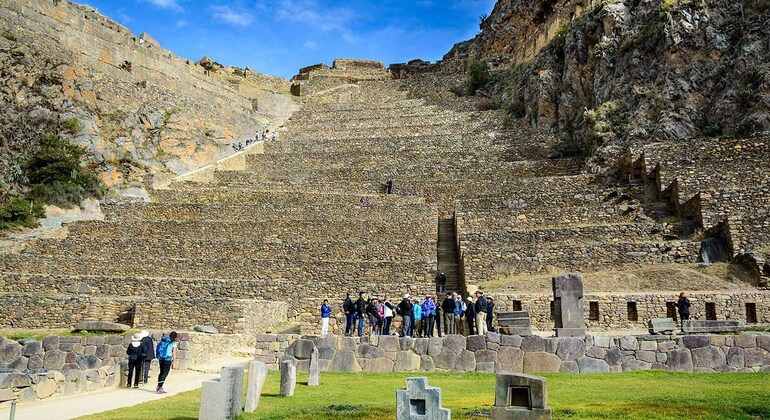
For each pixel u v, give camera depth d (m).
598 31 51.56
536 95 57.91
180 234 37.53
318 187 46.78
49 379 14.60
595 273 28.28
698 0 43.50
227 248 34.66
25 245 34.56
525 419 10.21
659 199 34.91
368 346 18.25
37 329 27.50
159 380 16.14
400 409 9.82
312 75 89.12
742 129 36.62
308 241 34.81
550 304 24.84
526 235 32.22
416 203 41.16
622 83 46.00
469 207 37.53
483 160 52.28
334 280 31.70
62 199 40.19
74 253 34.62
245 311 25.84
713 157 34.88
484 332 19.69
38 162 41.25
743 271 26.20
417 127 63.47
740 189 29.77
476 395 13.51
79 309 27.92
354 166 53.59
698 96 40.38
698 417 10.52
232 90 69.56
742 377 15.03
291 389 14.09
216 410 11.20
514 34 84.44
